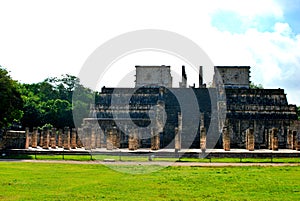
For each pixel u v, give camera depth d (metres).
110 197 19.58
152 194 20.56
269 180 26.66
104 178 27.12
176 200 19.00
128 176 28.44
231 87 79.50
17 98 54.41
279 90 72.94
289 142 64.06
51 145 63.44
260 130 68.56
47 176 27.83
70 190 21.70
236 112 69.88
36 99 93.88
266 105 71.12
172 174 29.97
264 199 19.48
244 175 29.56
